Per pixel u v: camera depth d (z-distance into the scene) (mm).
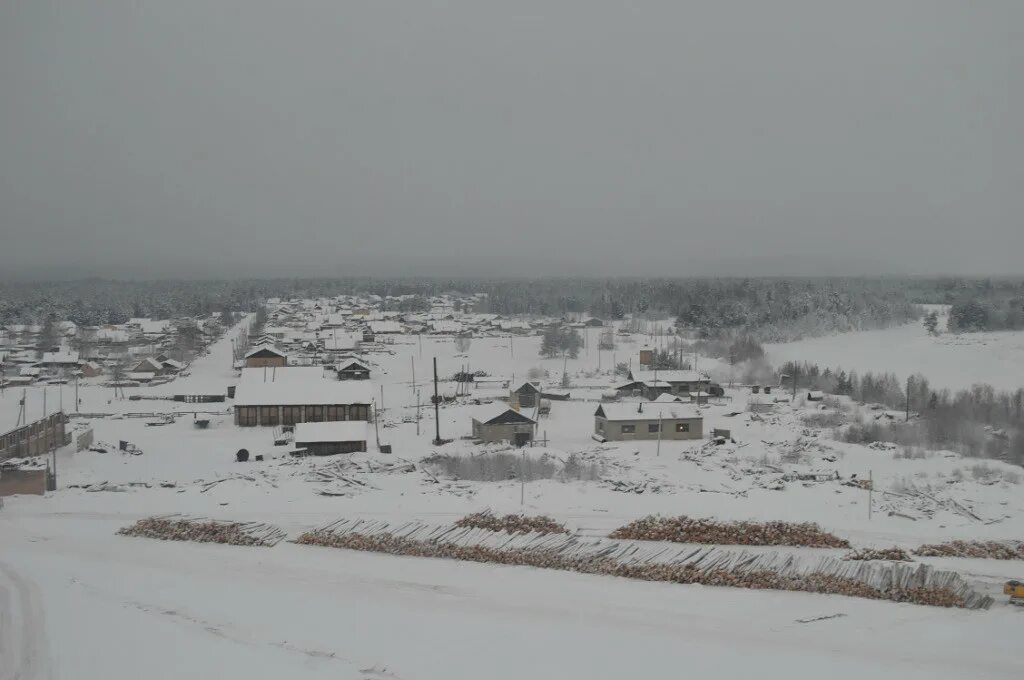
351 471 58000
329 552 38156
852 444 71500
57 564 35438
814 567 33844
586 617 29562
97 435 79312
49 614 27891
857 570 33250
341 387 90062
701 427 78438
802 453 66688
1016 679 24438
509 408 75812
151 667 23656
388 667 24531
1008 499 48156
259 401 86375
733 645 26984
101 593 30828
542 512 44156
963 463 61719
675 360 133375
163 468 61938
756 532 39500
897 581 32219
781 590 32875
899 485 51312
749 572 33719
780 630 28469
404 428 82875
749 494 48938
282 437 75500
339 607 30125
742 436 78688
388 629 27828
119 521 43688
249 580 33688
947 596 31203
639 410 78312
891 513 44656
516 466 57750
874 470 59562
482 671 24484
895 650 26672
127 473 59500
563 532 39969
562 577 34438
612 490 49906
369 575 34562
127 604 29484
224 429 83875
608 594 32281
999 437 76375
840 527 42594
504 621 28984
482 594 32125
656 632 28125
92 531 41719
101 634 26031
